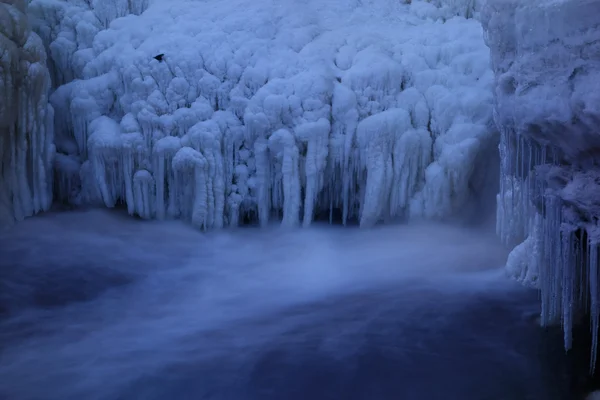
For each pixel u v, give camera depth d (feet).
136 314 18.74
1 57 21.74
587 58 11.70
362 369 14.90
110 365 15.30
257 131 24.53
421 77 25.29
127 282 21.27
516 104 13.08
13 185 24.29
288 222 25.14
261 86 25.21
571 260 13.34
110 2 28.35
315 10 28.99
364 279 21.27
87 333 17.31
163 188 25.35
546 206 13.53
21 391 14.03
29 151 24.58
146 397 13.84
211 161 24.48
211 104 25.54
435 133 24.86
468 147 23.52
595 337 13.26
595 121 11.45
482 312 17.87
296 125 24.32
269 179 25.22
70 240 24.14
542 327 15.98
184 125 24.95
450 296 19.21
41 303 19.44
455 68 25.26
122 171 25.64
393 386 14.19
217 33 26.45
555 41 12.17
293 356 15.64
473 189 24.89
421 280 20.89
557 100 12.09
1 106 22.08
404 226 25.29
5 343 16.62
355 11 29.19
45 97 24.56
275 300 19.72
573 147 12.43
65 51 27.40
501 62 13.83
